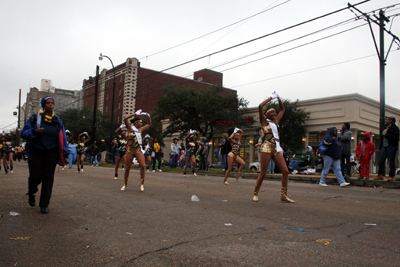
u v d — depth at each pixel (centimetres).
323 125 2697
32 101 8050
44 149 494
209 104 3259
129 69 4978
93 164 2566
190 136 1466
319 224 454
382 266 292
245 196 733
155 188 866
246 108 3353
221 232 404
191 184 1001
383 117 1367
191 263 299
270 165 1424
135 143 793
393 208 591
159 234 394
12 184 874
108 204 593
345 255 320
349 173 1037
